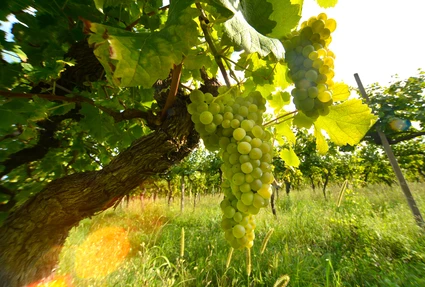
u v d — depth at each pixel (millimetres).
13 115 1609
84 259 4605
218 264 4469
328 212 7918
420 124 8930
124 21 1731
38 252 1853
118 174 1727
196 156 14586
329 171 15008
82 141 2736
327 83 1209
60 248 2043
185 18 842
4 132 1796
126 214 11055
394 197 10242
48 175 2477
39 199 1771
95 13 1661
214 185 18234
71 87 2264
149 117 1702
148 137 1718
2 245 1726
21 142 2012
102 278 3881
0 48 1523
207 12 1104
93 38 811
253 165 1055
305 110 1208
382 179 16844
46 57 1797
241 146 1052
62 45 1815
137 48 807
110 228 7672
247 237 1140
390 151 7340
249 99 1251
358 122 1370
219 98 1207
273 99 1802
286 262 4363
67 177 1827
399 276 3857
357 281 3904
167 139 1667
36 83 1698
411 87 8398
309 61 1160
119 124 2576
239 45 850
